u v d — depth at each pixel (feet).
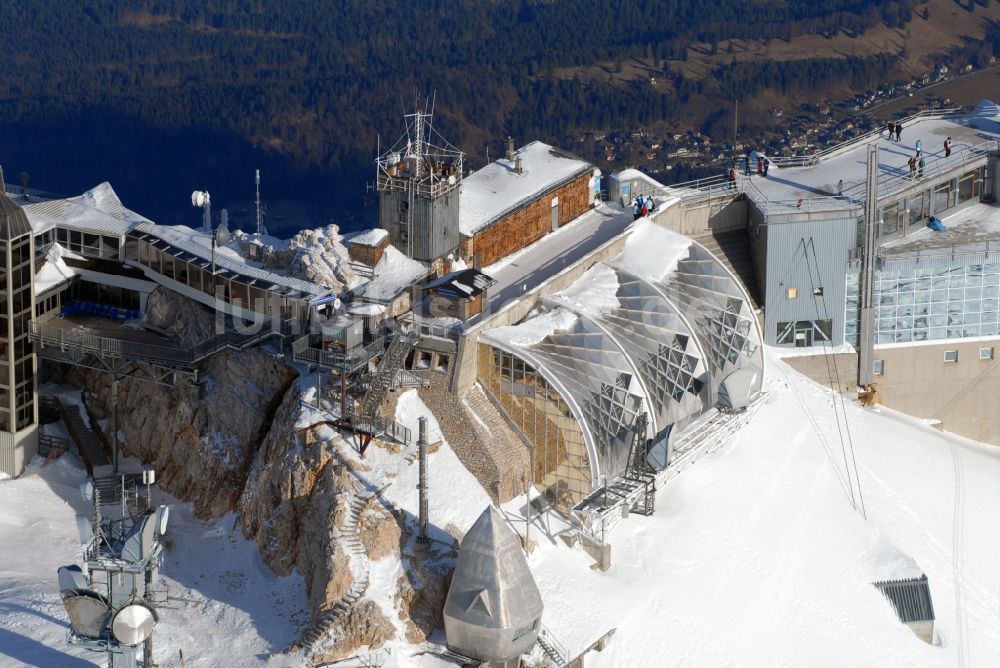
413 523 278.46
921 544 327.47
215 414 306.35
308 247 314.96
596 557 290.76
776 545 309.63
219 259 315.58
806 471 334.03
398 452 288.30
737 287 345.10
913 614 308.81
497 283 333.62
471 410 294.87
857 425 359.25
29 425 315.37
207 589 281.54
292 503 284.20
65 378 329.72
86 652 260.01
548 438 296.71
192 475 306.35
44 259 328.29
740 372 323.57
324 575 269.03
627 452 300.20
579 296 325.01
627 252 351.05
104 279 332.19
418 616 268.82
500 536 262.67
